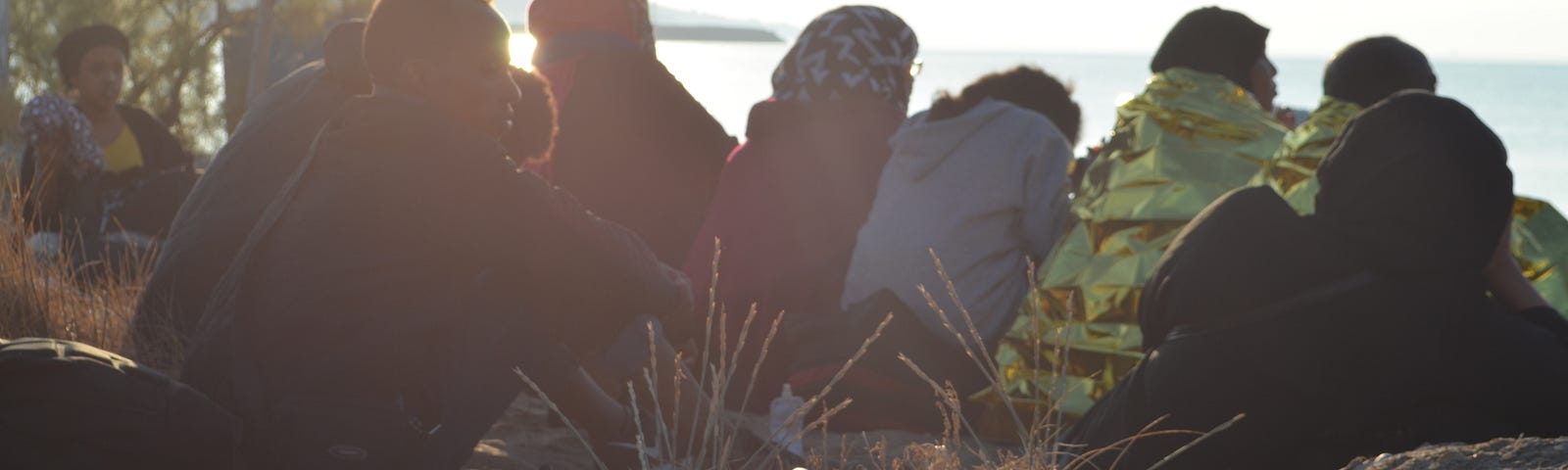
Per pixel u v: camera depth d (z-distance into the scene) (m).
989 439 4.59
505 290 2.87
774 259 5.17
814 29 5.42
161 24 16.20
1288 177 4.21
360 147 2.79
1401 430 3.50
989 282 4.82
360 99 2.87
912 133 4.97
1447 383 3.45
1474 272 3.50
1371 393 3.48
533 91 3.52
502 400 2.77
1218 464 3.58
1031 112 4.98
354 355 2.66
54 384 2.44
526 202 2.84
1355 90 4.23
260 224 2.85
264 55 14.97
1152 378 3.66
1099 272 4.50
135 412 2.49
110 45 6.54
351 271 2.70
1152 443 3.61
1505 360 3.45
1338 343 3.50
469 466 3.73
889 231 4.85
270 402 2.64
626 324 3.03
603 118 4.73
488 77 2.88
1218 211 3.70
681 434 3.36
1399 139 3.51
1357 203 3.53
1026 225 4.86
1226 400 3.56
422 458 2.66
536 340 2.85
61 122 5.88
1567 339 3.66
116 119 6.67
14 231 4.86
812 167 5.25
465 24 2.84
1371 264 3.49
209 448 2.55
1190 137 4.59
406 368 2.71
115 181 5.94
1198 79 4.71
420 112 2.82
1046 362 4.53
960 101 5.16
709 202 4.90
